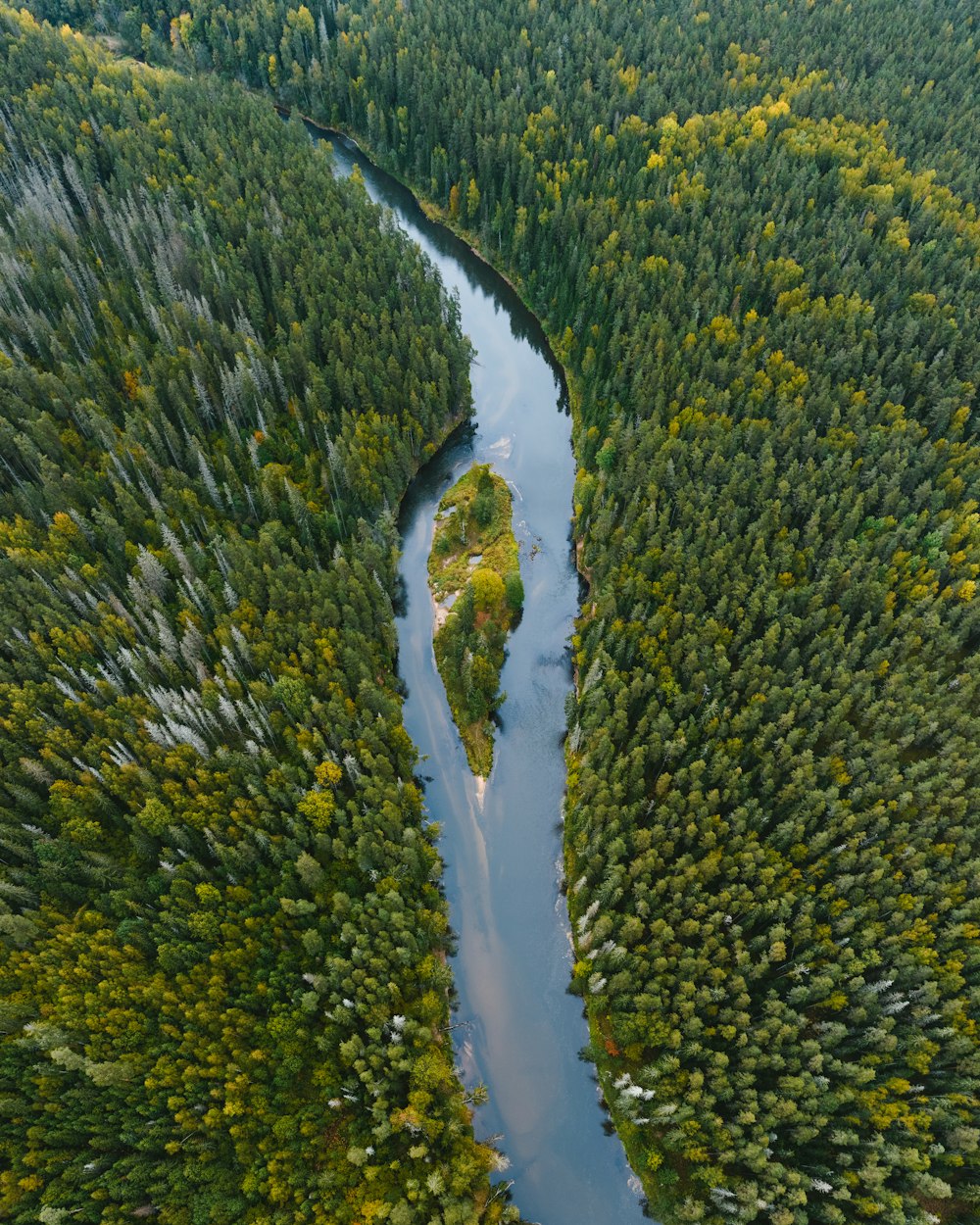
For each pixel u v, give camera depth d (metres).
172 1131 66.88
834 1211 65.75
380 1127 69.50
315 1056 73.94
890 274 140.50
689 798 84.50
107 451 118.06
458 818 101.75
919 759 92.69
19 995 69.94
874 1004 73.31
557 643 119.44
